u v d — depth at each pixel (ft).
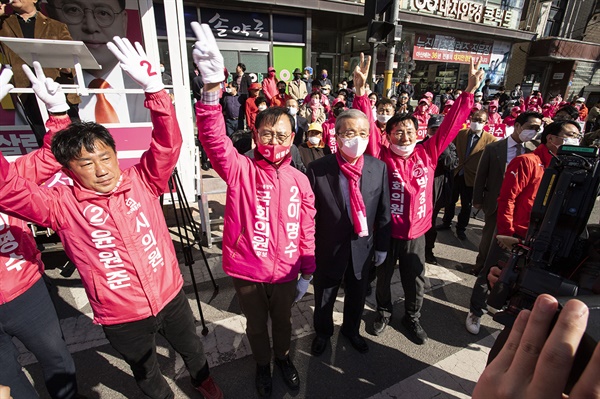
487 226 10.05
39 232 10.18
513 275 3.19
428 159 7.45
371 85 36.70
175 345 5.61
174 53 11.76
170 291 5.20
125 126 11.12
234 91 22.90
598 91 48.24
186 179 12.72
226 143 5.11
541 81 56.29
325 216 6.50
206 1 28.84
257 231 5.62
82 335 7.98
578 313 1.34
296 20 33.01
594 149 3.12
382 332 8.30
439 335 8.30
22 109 10.61
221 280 10.26
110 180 4.33
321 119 19.44
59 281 10.10
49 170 5.69
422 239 7.63
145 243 4.83
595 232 3.24
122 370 7.04
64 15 11.51
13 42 7.22
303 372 7.10
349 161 6.37
